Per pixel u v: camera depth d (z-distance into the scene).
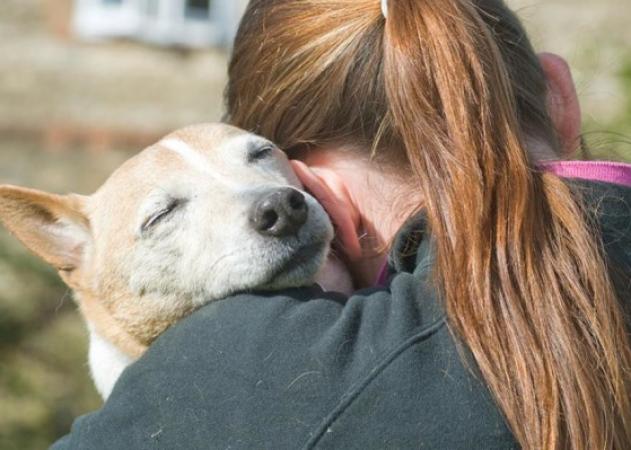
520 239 4.12
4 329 13.39
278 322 4.30
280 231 5.14
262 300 4.52
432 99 4.49
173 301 5.58
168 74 18.20
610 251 4.34
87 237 6.13
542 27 15.81
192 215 5.48
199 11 18.81
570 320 4.03
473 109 4.37
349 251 5.32
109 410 4.40
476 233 4.16
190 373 4.27
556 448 3.87
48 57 18.02
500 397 3.94
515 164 4.27
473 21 4.60
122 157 17.28
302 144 5.61
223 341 4.31
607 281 4.13
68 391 13.12
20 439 12.31
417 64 4.53
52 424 12.67
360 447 3.95
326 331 4.21
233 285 5.29
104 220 5.98
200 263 5.38
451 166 4.32
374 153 5.14
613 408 4.01
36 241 6.18
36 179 16.88
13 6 18.34
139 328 5.75
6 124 17.20
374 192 5.28
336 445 3.96
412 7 4.67
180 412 4.22
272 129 5.76
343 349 4.10
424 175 4.42
